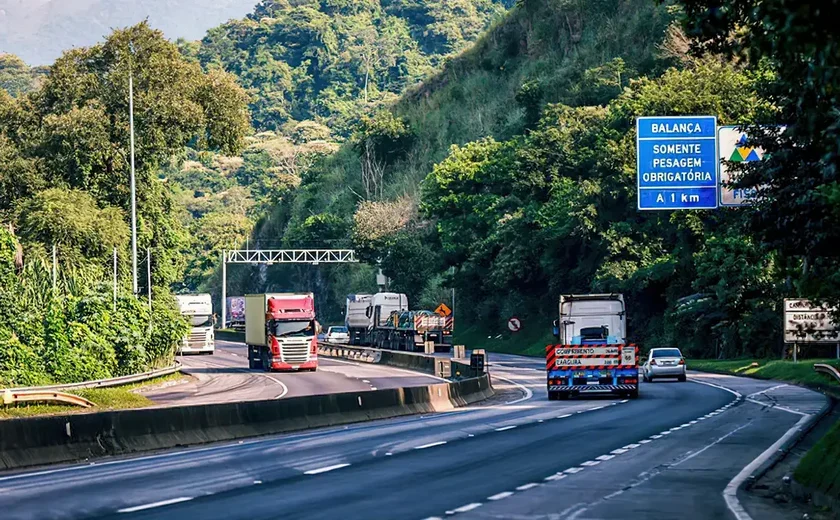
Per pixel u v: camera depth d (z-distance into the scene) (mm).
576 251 153375
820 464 27281
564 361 71188
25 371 75312
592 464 33938
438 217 192750
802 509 25094
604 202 140250
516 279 165625
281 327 111312
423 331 148750
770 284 111875
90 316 87875
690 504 25297
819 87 20766
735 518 23281
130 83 100000
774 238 37375
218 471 32344
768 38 21125
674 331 129125
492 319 178250
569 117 162875
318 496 26406
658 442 41250
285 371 113062
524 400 73938
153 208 125812
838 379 78438
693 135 58156
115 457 37875
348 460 35469
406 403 62875
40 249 102938
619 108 147875
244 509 24047
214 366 123812
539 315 163875
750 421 51250
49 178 118562
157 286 128375
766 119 40312
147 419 40750
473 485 28688
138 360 90875
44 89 125250
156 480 30094
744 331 112062
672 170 58156
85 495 26781
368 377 102500
